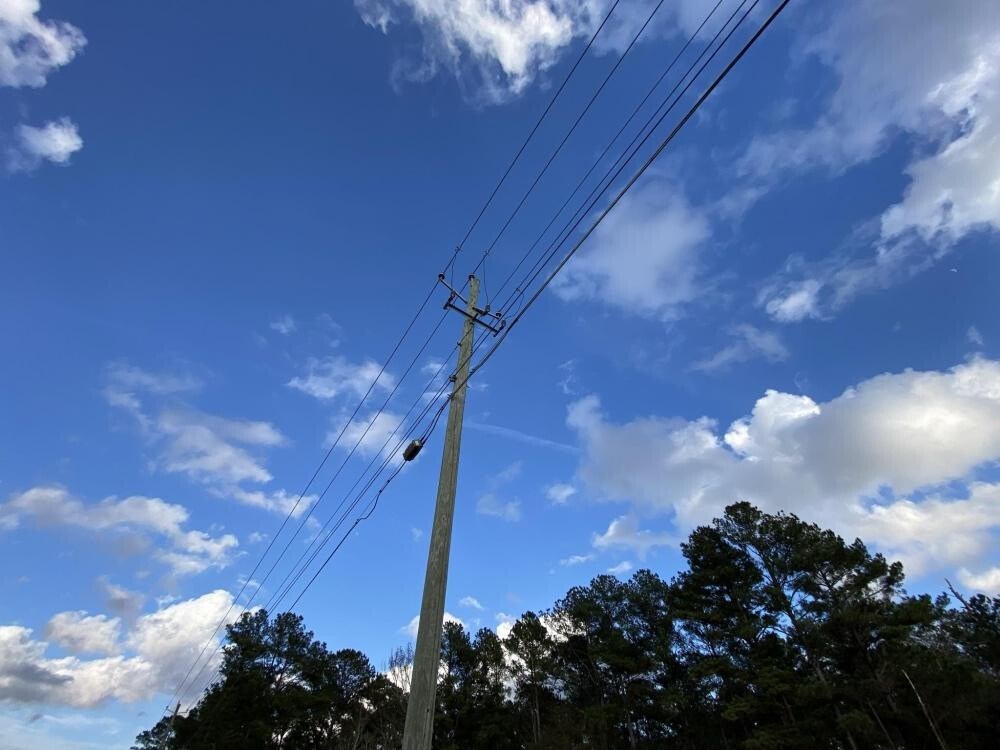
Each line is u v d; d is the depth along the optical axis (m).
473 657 47.03
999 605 26.47
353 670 55.19
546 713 44.94
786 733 25.50
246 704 44.00
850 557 27.72
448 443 9.39
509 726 43.44
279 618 51.97
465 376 10.21
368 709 47.34
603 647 38.69
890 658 24.27
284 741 47.59
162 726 54.88
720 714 34.53
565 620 43.41
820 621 27.55
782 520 31.69
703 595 33.03
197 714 49.62
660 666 37.88
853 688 24.84
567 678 42.06
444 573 7.98
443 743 42.44
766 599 29.77
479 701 44.66
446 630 48.72
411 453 11.05
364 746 41.75
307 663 50.72
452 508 8.63
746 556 32.59
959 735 22.55
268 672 49.03
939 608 27.16
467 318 11.06
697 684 35.47
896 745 23.58
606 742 35.53
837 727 24.30
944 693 22.78
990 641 25.92
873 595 27.12
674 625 38.56
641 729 39.25
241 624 50.62
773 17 5.28
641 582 41.97
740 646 30.61
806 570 29.08
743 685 29.92
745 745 25.86
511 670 46.25
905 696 24.34
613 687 39.81
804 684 25.67
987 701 21.88
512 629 47.38
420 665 7.18
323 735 49.81
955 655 27.27
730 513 33.62
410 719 6.84
